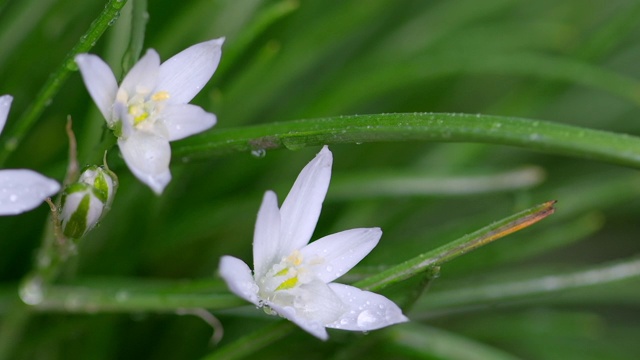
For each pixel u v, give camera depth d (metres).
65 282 0.46
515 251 0.50
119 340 0.50
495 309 0.55
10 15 0.48
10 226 0.49
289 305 0.39
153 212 0.48
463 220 0.54
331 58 0.57
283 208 0.39
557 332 0.52
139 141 0.39
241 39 0.47
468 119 0.39
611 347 0.55
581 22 0.60
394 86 0.52
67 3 0.48
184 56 0.39
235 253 0.51
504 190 0.50
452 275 0.50
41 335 0.47
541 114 0.60
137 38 0.41
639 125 0.60
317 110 0.52
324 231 0.52
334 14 0.51
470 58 0.52
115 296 0.43
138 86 0.39
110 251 0.49
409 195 0.50
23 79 0.49
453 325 0.54
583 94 0.62
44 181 0.37
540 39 0.58
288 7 0.47
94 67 0.38
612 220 0.63
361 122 0.40
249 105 0.51
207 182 0.51
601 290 0.52
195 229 0.50
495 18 0.61
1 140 0.48
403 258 0.50
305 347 0.47
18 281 0.50
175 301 0.41
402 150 0.55
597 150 0.39
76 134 0.49
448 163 0.54
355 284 0.39
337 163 0.54
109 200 0.39
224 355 0.41
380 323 0.38
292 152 0.52
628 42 0.61
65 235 0.40
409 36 0.56
